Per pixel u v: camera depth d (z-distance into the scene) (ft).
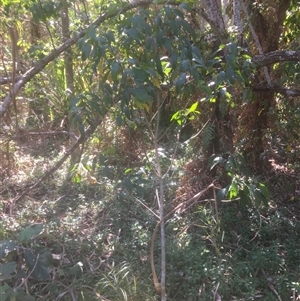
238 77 9.28
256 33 14.26
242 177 12.90
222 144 13.29
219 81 9.18
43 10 10.80
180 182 14.44
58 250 11.85
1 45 12.95
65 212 14.12
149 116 12.75
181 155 17.26
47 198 15.25
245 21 13.83
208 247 12.17
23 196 14.40
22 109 19.07
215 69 10.09
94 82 13.89
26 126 18.67
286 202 14.69
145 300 10.03
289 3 14.10
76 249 11.89
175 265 11.26
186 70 8.13
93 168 9.81
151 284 10.58
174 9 8.00
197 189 13.29
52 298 10.34
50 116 18.75
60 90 16.37
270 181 15.55
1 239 11.88
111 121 14.25
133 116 9.48
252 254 11.76
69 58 13.89
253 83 13.47
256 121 14.85
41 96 17.31
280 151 15.84
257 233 12.57
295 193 15.15
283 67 14.25
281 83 13.75
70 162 16.33
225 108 12.26
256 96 14.20
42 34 15.51
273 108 14.58
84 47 7.85
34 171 16.93
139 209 13.88
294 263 11.71
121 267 10.93
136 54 8.75
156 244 12.06
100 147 14.60
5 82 11.36
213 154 12.48
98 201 14.67
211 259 11.33
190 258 11.17
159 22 8.00
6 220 12.94
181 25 8.14
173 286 10.62
